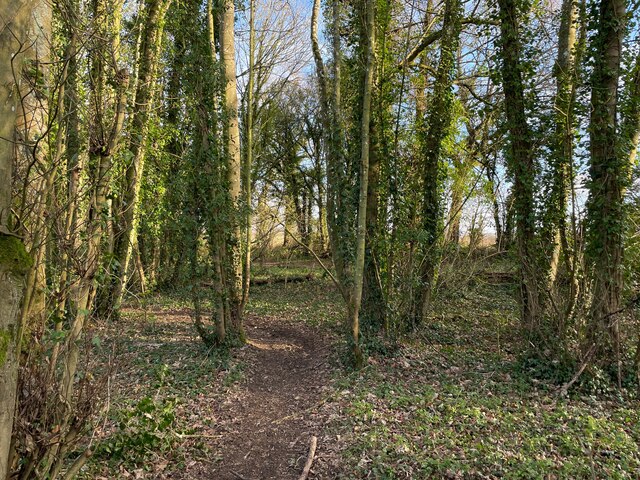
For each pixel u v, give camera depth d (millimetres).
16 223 2531
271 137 24281
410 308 10062
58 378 2967
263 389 7363
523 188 7805
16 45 2246
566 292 7660
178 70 9156
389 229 9250
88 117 3283
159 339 9641
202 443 5105
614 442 4820
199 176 8422
